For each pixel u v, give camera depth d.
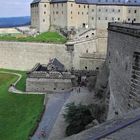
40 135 52.72
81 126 51.88
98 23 139.00
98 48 131.50
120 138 14.48
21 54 120.19
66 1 136.75
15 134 56.22
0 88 93.38
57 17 144.50
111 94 50.81
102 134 14.46
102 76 71.62
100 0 139.62
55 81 87.25
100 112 55.03
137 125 16.22
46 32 144.12
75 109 54.78
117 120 16.88
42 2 145.75
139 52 34.03
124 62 40.69
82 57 108.19
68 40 117.00
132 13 139.62
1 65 124.50
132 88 35.72
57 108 68.25
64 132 53.50
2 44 122.50
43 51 116.00
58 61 108.44
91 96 74.88
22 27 171.38
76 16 140.62
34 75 88.44
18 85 95.88
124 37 41.47
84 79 91.38
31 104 74.56
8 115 68.06
